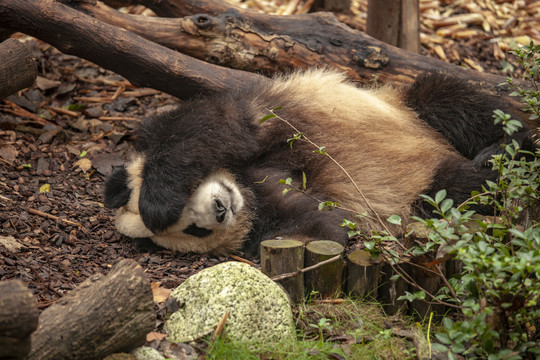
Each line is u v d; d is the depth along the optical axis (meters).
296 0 11.67
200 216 5.96
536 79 7.58
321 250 5.19
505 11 12.38
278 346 4.55
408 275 5.03
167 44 7.75
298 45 7.81
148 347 4.39
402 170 6.61
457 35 11.59
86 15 7.01
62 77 9.45
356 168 6.51
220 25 7.71
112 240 6.34
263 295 4.71
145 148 6.29
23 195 6.82
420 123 7.14
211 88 7.26
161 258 6.16
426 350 4.49
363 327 4.91
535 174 5.07
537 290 3.96
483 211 6.43
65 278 5.42
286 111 6.54
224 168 6.24
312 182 6.46
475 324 3.96
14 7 6.70
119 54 7.04
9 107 8.42
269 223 6.32
